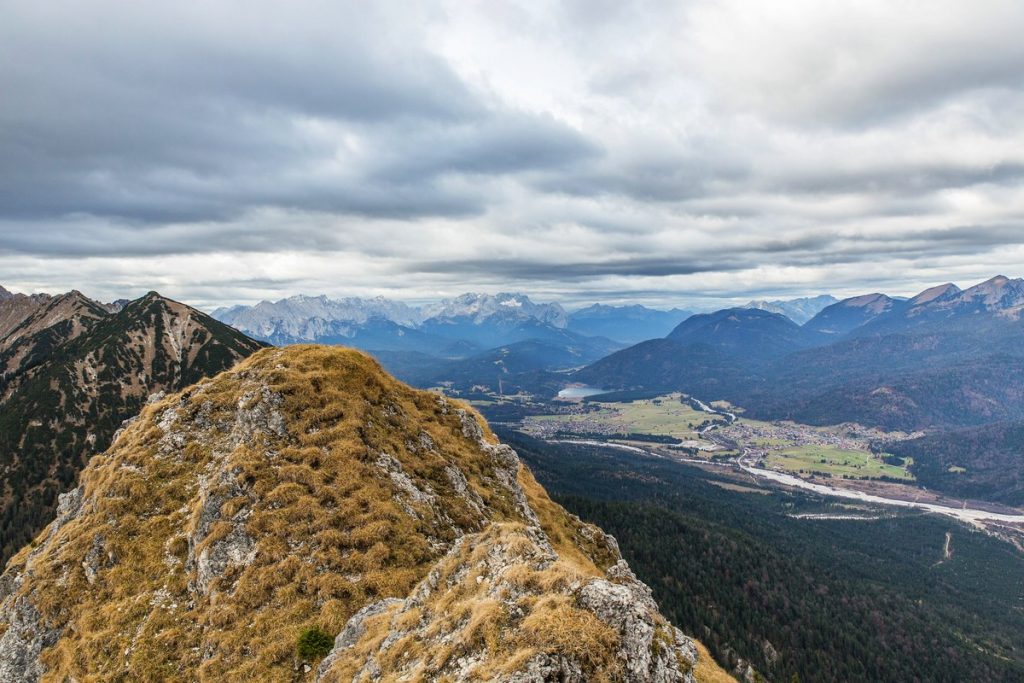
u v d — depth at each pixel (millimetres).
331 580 33375
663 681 19344
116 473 45406
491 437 69750
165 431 49031
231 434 47656
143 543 39594
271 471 41562
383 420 52062
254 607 32688
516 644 19828
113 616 35000
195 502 41906
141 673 30328
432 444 53844
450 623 23266
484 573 25812
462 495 47531
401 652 23578
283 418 47469
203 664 29750
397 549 36844
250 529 36938
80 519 44719
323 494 39781
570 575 22469
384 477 43438
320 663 27594
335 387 52031
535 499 66750
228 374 56344
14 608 38906
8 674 35062
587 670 18828
